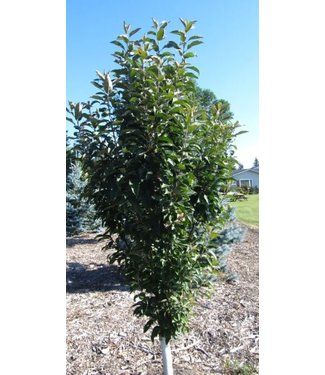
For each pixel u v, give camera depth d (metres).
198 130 2.09
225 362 2.86
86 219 9.91
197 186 2.05
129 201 1.91
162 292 2.09
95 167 2.06
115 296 4.62
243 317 3.81
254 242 8.49
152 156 1.92
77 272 5.85
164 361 2.36
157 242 1.99
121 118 1.98
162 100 1.86
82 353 3.06
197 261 2.11
